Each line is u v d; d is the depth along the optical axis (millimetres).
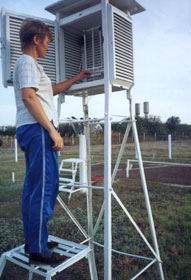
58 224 3801
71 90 2068
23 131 1437
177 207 4445
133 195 5473
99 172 8898
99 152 14430
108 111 1744
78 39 2262
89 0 1862
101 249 3004
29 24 1500
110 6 1729
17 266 2686
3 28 1769
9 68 1762
